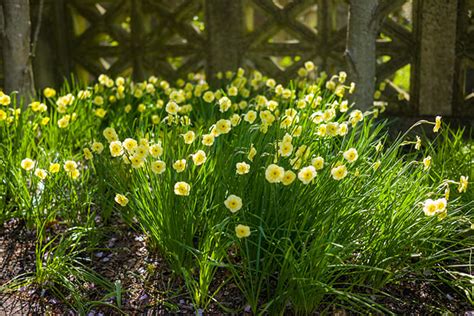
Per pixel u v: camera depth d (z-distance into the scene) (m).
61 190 2.41
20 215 2.46
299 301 1.98
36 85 4.04
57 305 2.08
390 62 3.73
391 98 3.76
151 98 3.44
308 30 3.88
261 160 2.18
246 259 2.03
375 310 2.03
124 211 2.45
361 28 2.95
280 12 3.88
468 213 2.31
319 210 2.06
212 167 2.19
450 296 2.11
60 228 2.44
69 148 2.81
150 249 2.30
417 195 2.17
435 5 3.49
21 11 3.00
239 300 2.06
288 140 2.00
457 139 2.61
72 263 2.24
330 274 2.01
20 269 2.22
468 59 3.53
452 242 2.19
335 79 3.82
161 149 2.07
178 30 4.09
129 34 4.27
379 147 2.25
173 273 2.15
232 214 2.09
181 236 2.12
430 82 3.60
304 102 2.46
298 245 2.08
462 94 3.60
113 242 2.36
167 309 2.04
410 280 2.12
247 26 4.16
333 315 2.00
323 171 2.10
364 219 2.08
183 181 2.11
